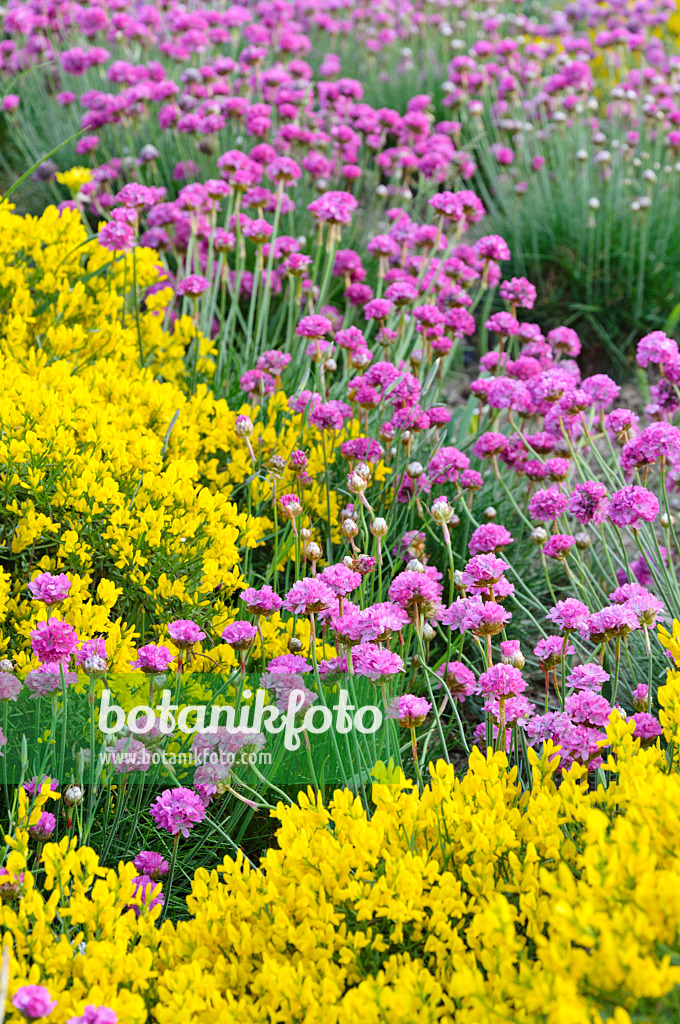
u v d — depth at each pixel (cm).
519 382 306
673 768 188
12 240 324
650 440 244
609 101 641
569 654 258
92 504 238
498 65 639
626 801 164
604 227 498
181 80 525
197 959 157
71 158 546
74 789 183
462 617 206
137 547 238
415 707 186
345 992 154
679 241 490
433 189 535
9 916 155
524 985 134
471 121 613
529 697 285
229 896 169
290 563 298
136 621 252
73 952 156
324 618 214
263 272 394
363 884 157
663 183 524
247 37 568
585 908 128
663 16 612
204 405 301
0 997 134
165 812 182
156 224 391
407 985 139
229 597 263
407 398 298
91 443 253
